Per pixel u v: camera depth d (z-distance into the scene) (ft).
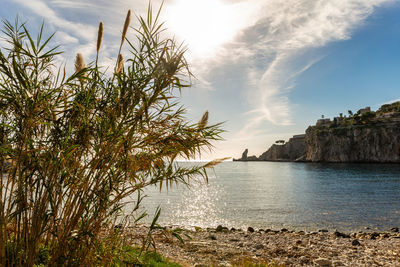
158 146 12.66
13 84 9.98
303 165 590.55
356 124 622.95
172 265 26.21
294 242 51.93
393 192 149.48
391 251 43.37
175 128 12.62
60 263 10.64
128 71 11.28
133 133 11.44
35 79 10.48
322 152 642.22
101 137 11.02
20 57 10.69
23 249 10.51
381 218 87.15
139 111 11.33
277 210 104.47
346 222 82.43
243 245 47.42
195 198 142.10
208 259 35.60
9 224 10.91
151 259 24.77
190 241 46.34
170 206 115.55
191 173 13.52
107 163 11.45
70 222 10.70
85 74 11.59
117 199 11.87
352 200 125.18
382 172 320.29
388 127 546.26
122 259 13.34
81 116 11.00
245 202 125.80
